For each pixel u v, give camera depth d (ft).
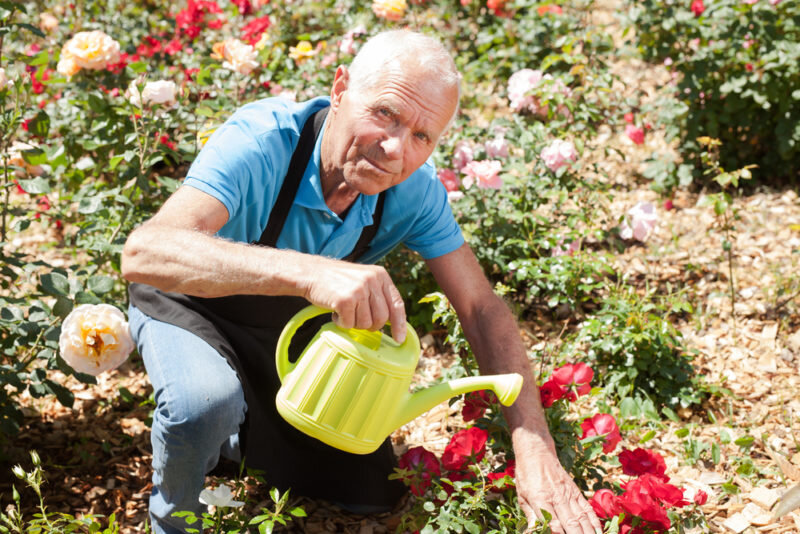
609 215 13.28
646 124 16.02
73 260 13.15
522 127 13.33
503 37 18.38
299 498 8.45
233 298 7.06
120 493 8.50
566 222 12.62
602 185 12.99
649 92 18.65
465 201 11.90
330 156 6.64
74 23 17.51
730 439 9.07
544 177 12.85
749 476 8.65
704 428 9.62
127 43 16.10
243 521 6.77
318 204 6.82
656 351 10.02
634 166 16.46
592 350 10.39
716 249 13.48
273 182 6.68
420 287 11.71
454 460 7.32
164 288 5.83
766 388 10.30
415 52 6.11
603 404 9.43
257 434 7.27
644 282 12.69
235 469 8.38
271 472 7.62
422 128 6.19
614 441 7.57
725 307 12.01
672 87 15.79
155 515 6.97
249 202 6.64
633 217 12.19
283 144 6.67
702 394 10.08
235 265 5.61
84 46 11.24
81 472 8.80
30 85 9.71
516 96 13.60
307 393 5.84
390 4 14.25
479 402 7.66
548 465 6.68
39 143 11.97
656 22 15.65
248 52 12.69
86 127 13.19
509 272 12.55
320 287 5.43
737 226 14.10
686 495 8.05
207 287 5.69
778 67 14.70
